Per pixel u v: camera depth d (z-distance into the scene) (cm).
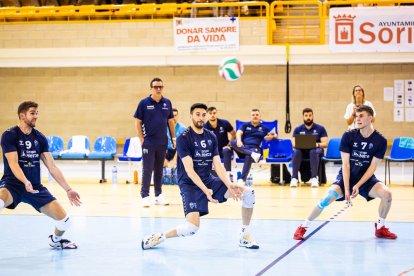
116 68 2194
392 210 1058
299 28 2028
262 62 1980
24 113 708
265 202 1177
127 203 1175
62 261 672
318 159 1462
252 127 1503
